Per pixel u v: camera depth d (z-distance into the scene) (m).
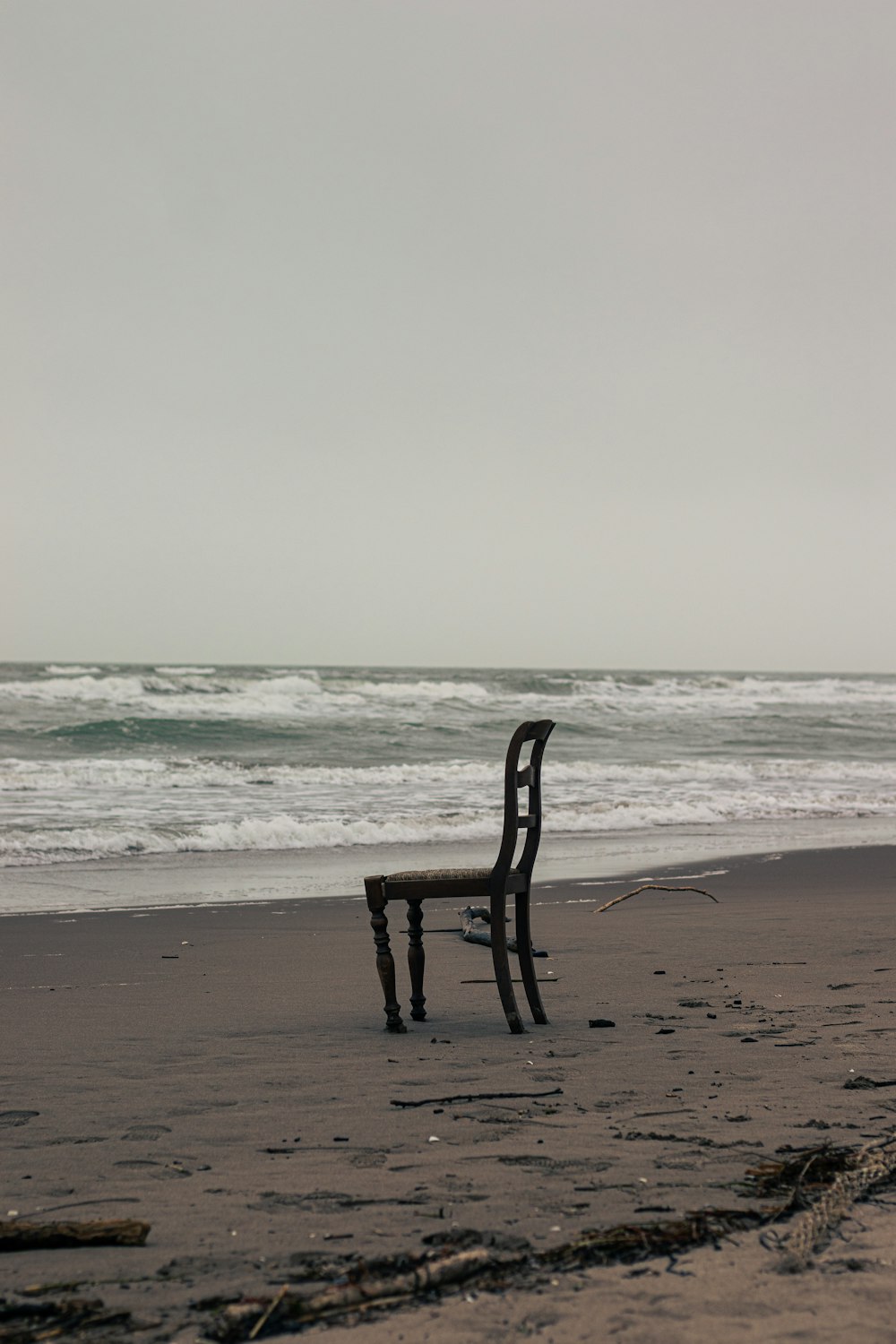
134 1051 4.41
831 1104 3.48
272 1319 2.00
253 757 27.50
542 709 43.25
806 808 19.05
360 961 6.92
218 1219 2.52
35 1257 2.31
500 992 4.73
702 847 14.30
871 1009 5.15
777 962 6.61
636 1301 2.07
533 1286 2.14
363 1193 2.68
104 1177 2.83
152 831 13.81
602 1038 4.59
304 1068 4.09
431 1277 2.13
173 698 38.94
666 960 6.74
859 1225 2.45
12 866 11.83
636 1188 2.68
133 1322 2.00
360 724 35.12
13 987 5.98
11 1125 3.34
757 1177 2.75
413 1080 3.89
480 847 14.06
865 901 9.68
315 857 12.89
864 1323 1.97
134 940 7.72
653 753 32.44
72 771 21.86
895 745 35.84
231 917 8.86
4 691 37.81
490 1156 2.97
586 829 16.36
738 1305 2.04
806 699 55.53
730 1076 3.88
